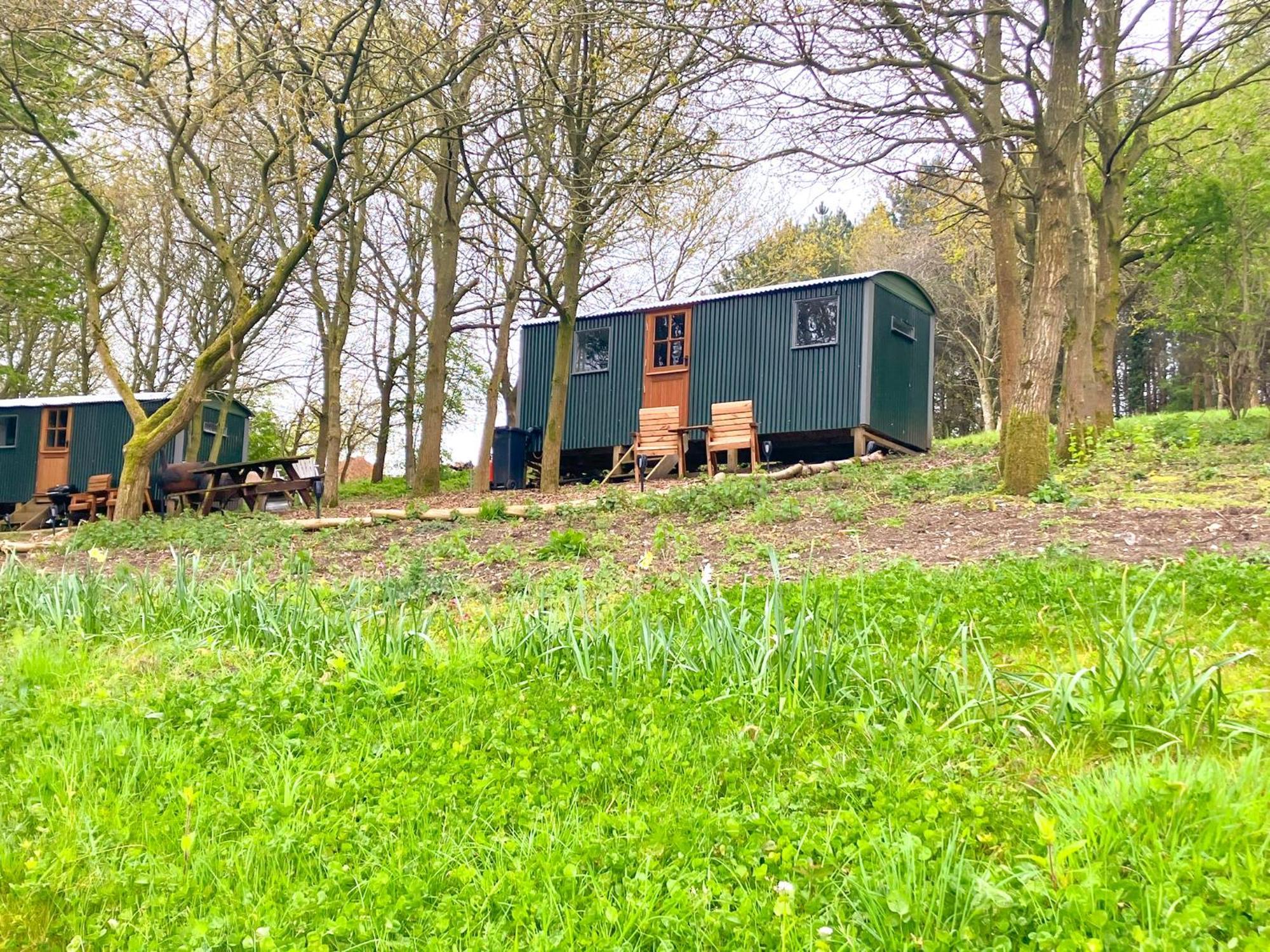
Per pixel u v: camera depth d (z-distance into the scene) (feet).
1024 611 19.38
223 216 66.59
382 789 13.25
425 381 66.90
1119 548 27.25
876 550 29.86
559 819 12.25
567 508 43.88
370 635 19.43
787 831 11.19
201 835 12.08
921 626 16.57
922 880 9.67
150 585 26.23
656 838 11.30
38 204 65.57
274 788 13.20
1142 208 65.87
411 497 63.00
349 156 58.65
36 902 10.81
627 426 67.00
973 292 121.90
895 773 12.60
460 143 49.96
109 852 11.81
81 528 49.75
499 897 10.28
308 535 43.68
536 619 19.24
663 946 9.34
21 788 13.17
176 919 10.53
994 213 41.70
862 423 59.77
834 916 9.74
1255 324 77.61
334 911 10.35
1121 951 8.41
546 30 44.06
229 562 35.58
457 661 18.12
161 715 15.93
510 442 68.49
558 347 58.54
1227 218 63.26
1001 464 40.81
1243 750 12.64
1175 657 15.07
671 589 25.62
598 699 16.19
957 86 37.52
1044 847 10.34
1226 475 38.34
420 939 9.74
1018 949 8.83
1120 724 13.16
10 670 19.39
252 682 17.65
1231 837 9.97
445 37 46.19
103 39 49.88
